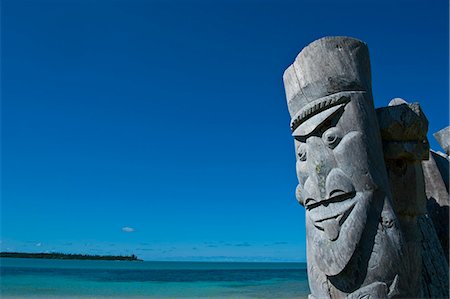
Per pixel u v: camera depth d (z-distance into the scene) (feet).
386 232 10.85
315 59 12.04
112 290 77.10
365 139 11.41
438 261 14.44
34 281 102.47
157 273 162.40
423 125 12.09
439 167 17.25
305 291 74.90
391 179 12.26
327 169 11.48
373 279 10.63
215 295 65.87
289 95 12.92
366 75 12.25
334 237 11.05
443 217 16.34
